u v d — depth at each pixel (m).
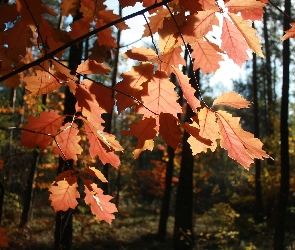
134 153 1.01
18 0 1.00
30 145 1.12
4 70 1.39
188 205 11.20
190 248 11.02
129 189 28.39
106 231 13.23
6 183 6.47
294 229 12.38
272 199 15.64
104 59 1.43
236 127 0.93
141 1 1.13
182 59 1.06
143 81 1.01
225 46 1.02
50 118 1.11
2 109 8.08
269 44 17.34
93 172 1.13
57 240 5.13
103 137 1.10
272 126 16.19
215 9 0.95
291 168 14.55
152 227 16.19
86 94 1.08
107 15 1.32
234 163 28.47
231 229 13.32
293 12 7.81
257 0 0.94
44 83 1.07
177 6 1.13
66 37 1.32
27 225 11.03
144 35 1.18
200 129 0.97
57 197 1.13
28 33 1.18
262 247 11.48
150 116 0.99
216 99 0.95
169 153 14.16
